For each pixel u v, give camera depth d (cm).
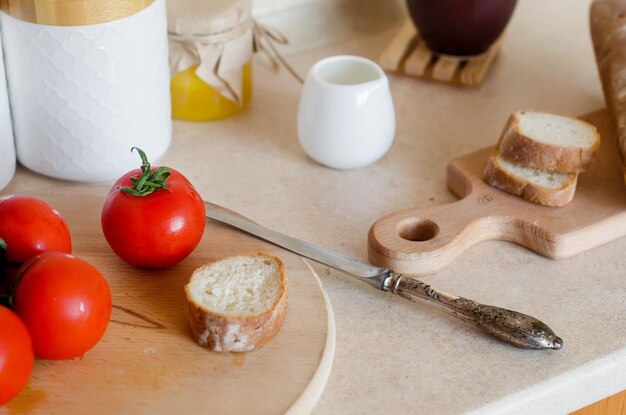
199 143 101
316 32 117
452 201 96
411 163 100
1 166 92
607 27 103
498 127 105
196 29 98
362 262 86
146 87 93
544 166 93
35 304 75
